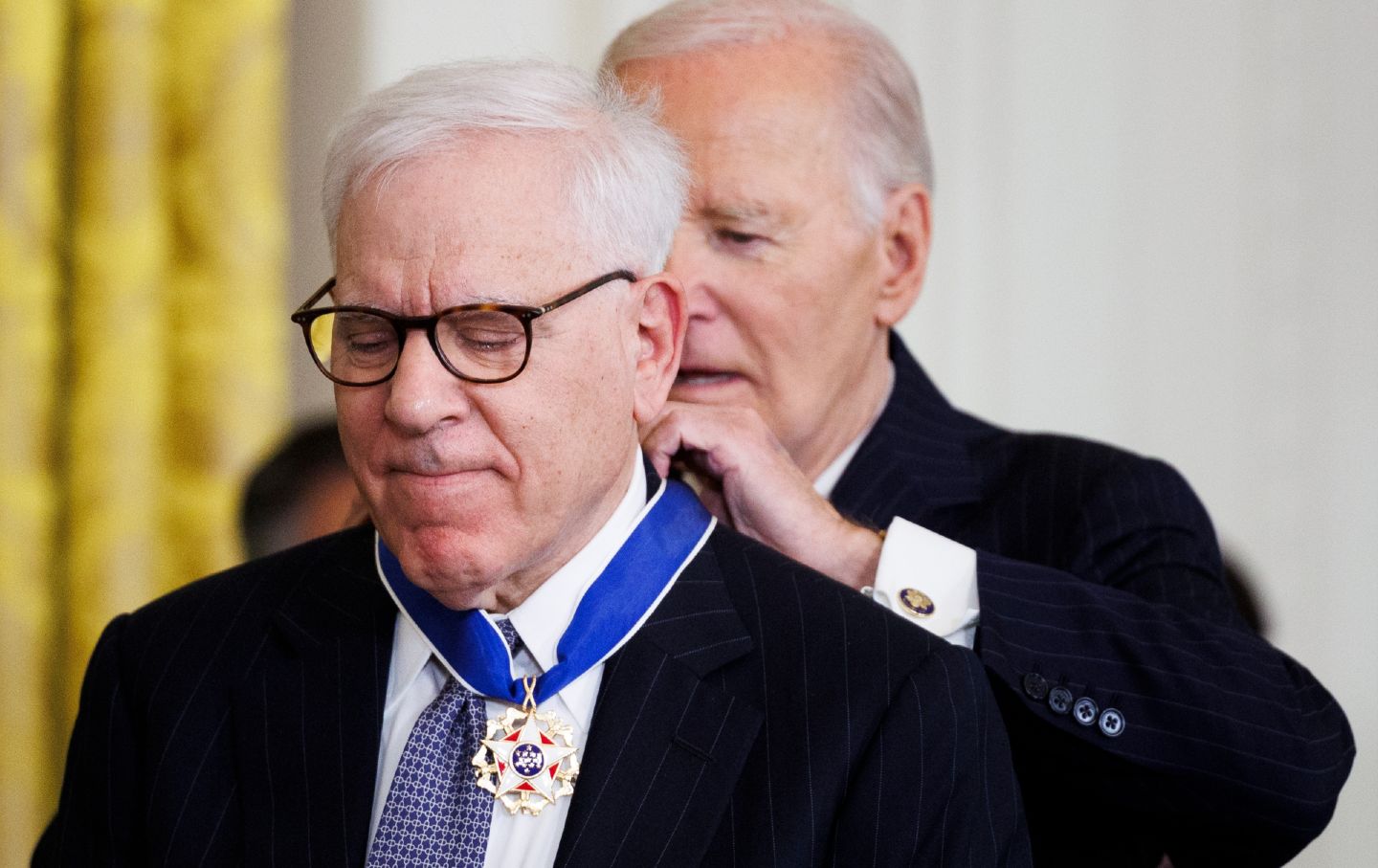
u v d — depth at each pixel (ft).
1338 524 48.16
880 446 26.07
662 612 17.92
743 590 18.47
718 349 24.56
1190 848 23.54
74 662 41.06
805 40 25.00
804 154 24.40
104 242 40.73
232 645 18.89
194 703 18.53
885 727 17.31
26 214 39.99
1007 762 18.48
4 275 39.96
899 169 25.55
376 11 43.88
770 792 16.99
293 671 18.51
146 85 40.91
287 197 43.52
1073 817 23.58
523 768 16.97
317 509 33.78
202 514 41.63
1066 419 47.80
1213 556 25.93
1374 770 47.98
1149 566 25.00
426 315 16.05
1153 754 21.84
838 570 22.63
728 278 24.34
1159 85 47.85
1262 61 47.93
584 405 16.56
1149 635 22.45
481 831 16.84
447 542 16.44
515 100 16.47
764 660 17.83
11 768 40.50
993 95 47.39
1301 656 48.19
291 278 43.68
